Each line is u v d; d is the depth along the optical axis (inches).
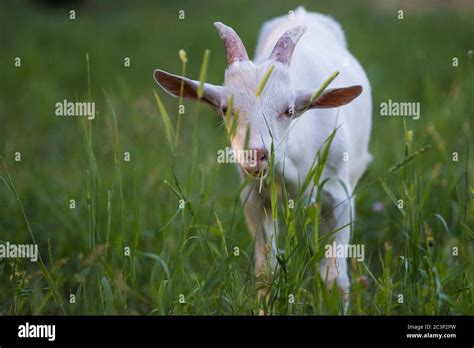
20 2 1081.4
